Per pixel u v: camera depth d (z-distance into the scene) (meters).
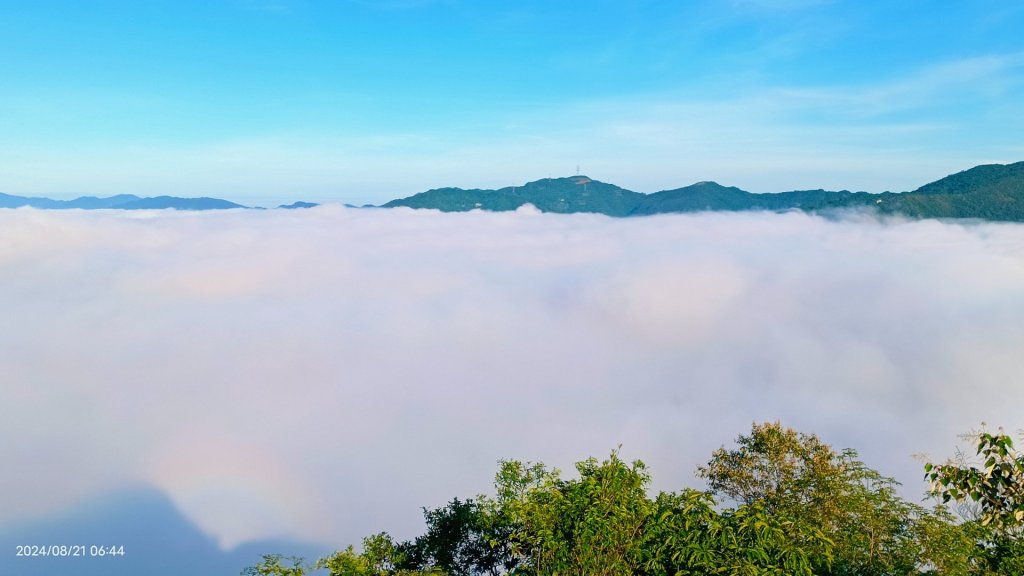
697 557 10.03
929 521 15.92
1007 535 13.63
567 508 11.79
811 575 9.82
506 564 18.59
